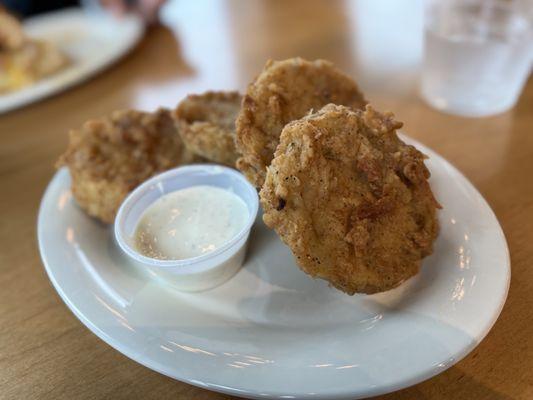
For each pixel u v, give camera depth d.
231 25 0.41
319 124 0.16
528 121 0.26
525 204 0.20
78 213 0.21
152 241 0.18
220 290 0.17
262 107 0.18
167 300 0.17
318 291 0.17
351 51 0.35
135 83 0.34
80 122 0.30
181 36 0.41
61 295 0.17
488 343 0.15
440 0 0.27
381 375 0.13
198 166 0.20
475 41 0.25
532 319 0.15
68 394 0.15
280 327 0.16
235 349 0.14
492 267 0.15
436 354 0.13
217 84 0.33
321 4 0.43
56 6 0.55
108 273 0.18
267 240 0.19
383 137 0.17
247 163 0.17
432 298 0.15
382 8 0.42
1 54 0.35
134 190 0.19
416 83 0.30
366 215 0.16
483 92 0.27
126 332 0.15
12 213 0.23
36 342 0.17
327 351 0.14
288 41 0.37
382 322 0.15
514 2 0.26
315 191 0.15
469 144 0.24
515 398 0.13
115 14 0.43
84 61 0.37
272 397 0.13
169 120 0.23
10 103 0.31
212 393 0.14
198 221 0.18
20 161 0.27
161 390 0.15
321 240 0.15
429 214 0.17
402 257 0.16
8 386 0.15
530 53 0.26
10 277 0.20
